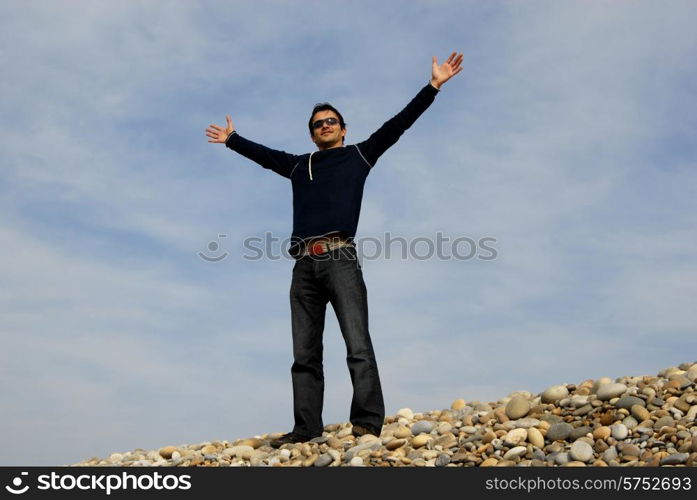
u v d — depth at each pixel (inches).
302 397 190.4
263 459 180.1
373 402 182.9
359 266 187.8
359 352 181.6
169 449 199.3
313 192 187.8
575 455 157.5
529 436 171.6
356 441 176.4
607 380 202.4
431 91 182.7
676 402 176.6
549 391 201.3
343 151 190.9
